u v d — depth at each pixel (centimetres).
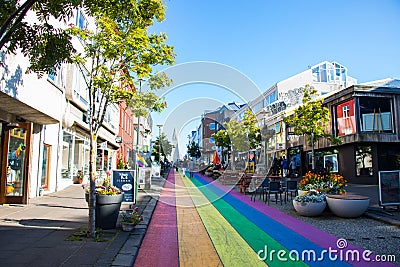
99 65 674
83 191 1516
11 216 839
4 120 1056
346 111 2228
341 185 1014
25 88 944
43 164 1405
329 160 2467
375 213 899
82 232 655
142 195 1442
